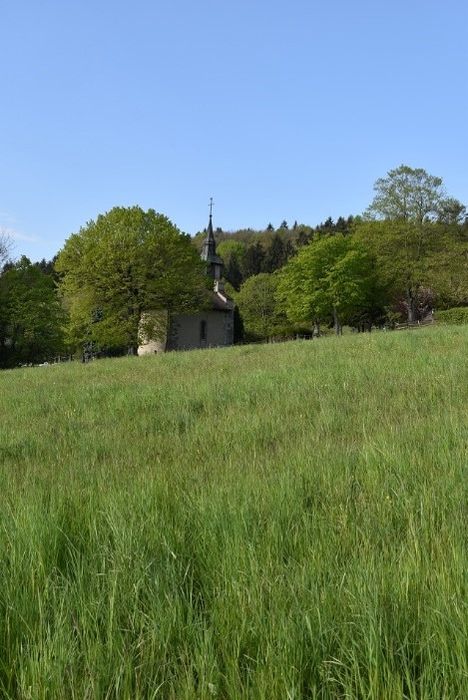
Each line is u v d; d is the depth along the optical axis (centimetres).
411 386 974
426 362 1234
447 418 660
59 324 5175
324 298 5378
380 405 851
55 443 780
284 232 18338
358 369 1216
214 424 812
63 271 4250
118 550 311
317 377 1157
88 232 4209
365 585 259
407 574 268
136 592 267
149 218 4288
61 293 4281
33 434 840
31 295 5141
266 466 520
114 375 1700
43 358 5419
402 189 5256
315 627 238
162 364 1970
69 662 222
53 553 319
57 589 278
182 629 245
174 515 377
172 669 226
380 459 492
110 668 222
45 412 1091
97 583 277
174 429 820
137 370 1819
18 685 220
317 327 5972
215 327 5809
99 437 783
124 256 4056
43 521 352
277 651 224
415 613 247
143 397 1099
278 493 402
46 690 211
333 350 1809
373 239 5291
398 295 5928
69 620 249
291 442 653
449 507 377
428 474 449
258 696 206
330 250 5375
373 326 6638
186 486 449
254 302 8612
